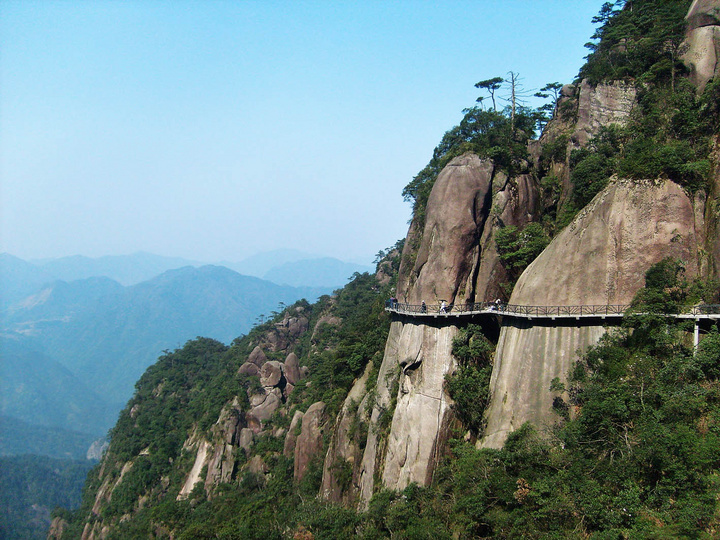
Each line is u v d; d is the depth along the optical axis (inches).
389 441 2177.7
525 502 1503.4
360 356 2974.9
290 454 3390.7
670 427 1379.2
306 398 3887.8
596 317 1731.1
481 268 2233.0
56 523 5285.4
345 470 2534.5
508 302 2140.7
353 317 4704.7
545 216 2327.8
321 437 3026.6
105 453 5418.3
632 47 2282.2
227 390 4239.7
